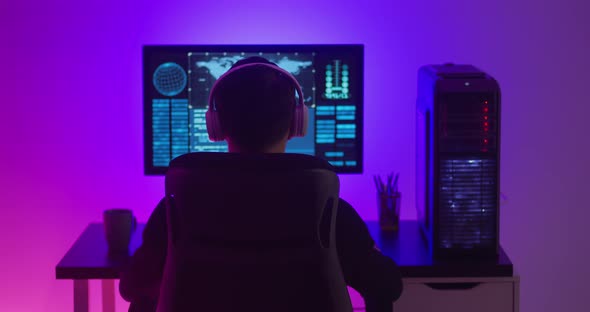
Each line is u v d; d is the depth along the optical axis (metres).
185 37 2.97
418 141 2.68
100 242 2.58
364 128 3.04
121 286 1.82
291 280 1.54
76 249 2.48
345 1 2.97
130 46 2.97
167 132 2.85
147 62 2.83
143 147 2.94
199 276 1.56
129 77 2.98
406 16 2.99
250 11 2.97
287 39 2.98
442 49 3.00
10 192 3.03
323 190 1.54
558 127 3.06
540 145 3.07
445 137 2.26
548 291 3.16
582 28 3.01
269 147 1.64
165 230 1.73
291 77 1.67
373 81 3.01
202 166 1.55
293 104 1.68
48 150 3.01
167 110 2.85
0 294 3.10
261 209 1.52
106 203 3.05
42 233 3.06
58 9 2.95
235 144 1.65
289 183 1.52
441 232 2.32
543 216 3.12
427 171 2.45
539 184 3.10
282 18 2.97
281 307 1.55
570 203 3.11
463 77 2.29
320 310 1.56
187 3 2.96
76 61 2.97
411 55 3.00
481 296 2.31
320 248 1.57
